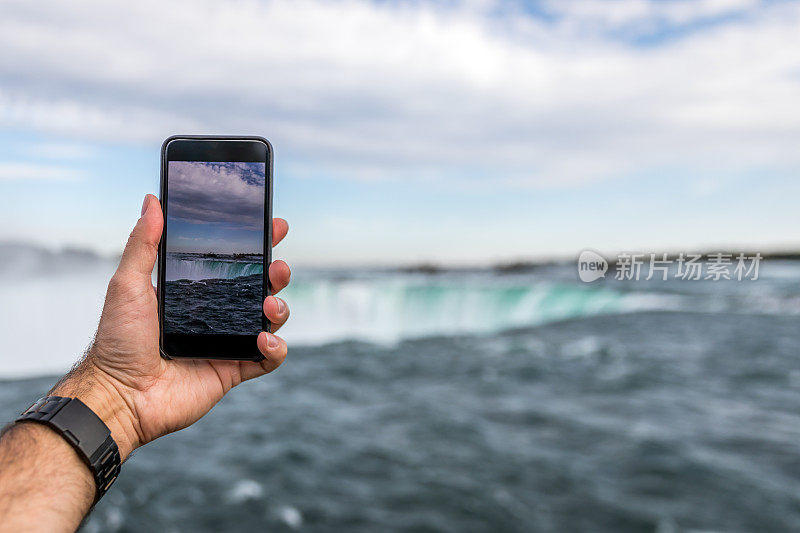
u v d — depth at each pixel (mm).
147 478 7465
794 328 22969
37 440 1009
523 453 8703
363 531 6305
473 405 11484
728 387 13172
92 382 1280
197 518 6457
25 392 11727
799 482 7641
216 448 8680
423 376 14336
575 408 11305
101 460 1056
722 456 8570
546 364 15953
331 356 17281
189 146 1511
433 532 6281
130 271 1371
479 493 7258
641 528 6449
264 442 8953
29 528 873
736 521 6605
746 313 27906
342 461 8242
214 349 1445
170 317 1442
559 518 6668
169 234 1470
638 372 14820
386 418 10469
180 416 1391
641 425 10125
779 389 12938
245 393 12328
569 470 8031
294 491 7195
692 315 27391
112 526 6152
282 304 1475
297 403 11484
